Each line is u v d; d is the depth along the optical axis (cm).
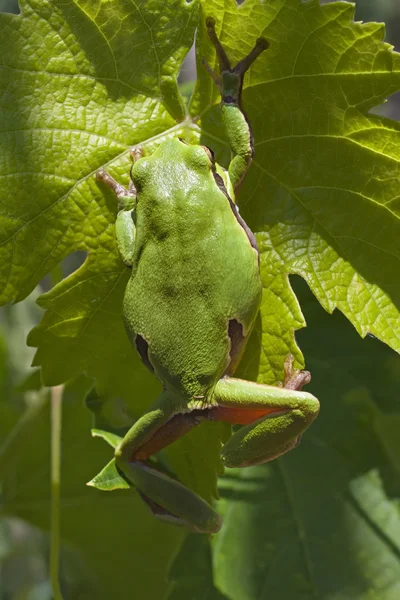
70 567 55
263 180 46
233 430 48
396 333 46
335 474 51
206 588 50
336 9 45
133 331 46
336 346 51
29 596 57
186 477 47
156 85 47
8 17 46
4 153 46
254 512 51
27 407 55
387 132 46
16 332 57
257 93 46
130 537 54
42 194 47
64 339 47
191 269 46
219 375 46
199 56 46
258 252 46
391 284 46
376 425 51
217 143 47
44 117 46
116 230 46
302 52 46
